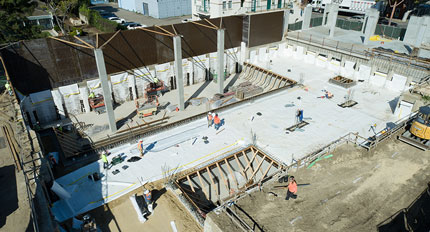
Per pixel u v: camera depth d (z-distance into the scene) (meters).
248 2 50.22
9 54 26.64
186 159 23.91
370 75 35.97
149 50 33.97
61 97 30.62
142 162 23.62
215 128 27.94
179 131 27.70
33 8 42.78
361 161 18.27
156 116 31.44
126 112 32.44
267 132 27.09
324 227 13.74
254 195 15.65
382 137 20.08
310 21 52.81
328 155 18.81
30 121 29.75
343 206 14.91
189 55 37.44
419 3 59.31
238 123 28.75
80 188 20.98
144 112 30.91
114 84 33.06
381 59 34.69
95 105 31.56
